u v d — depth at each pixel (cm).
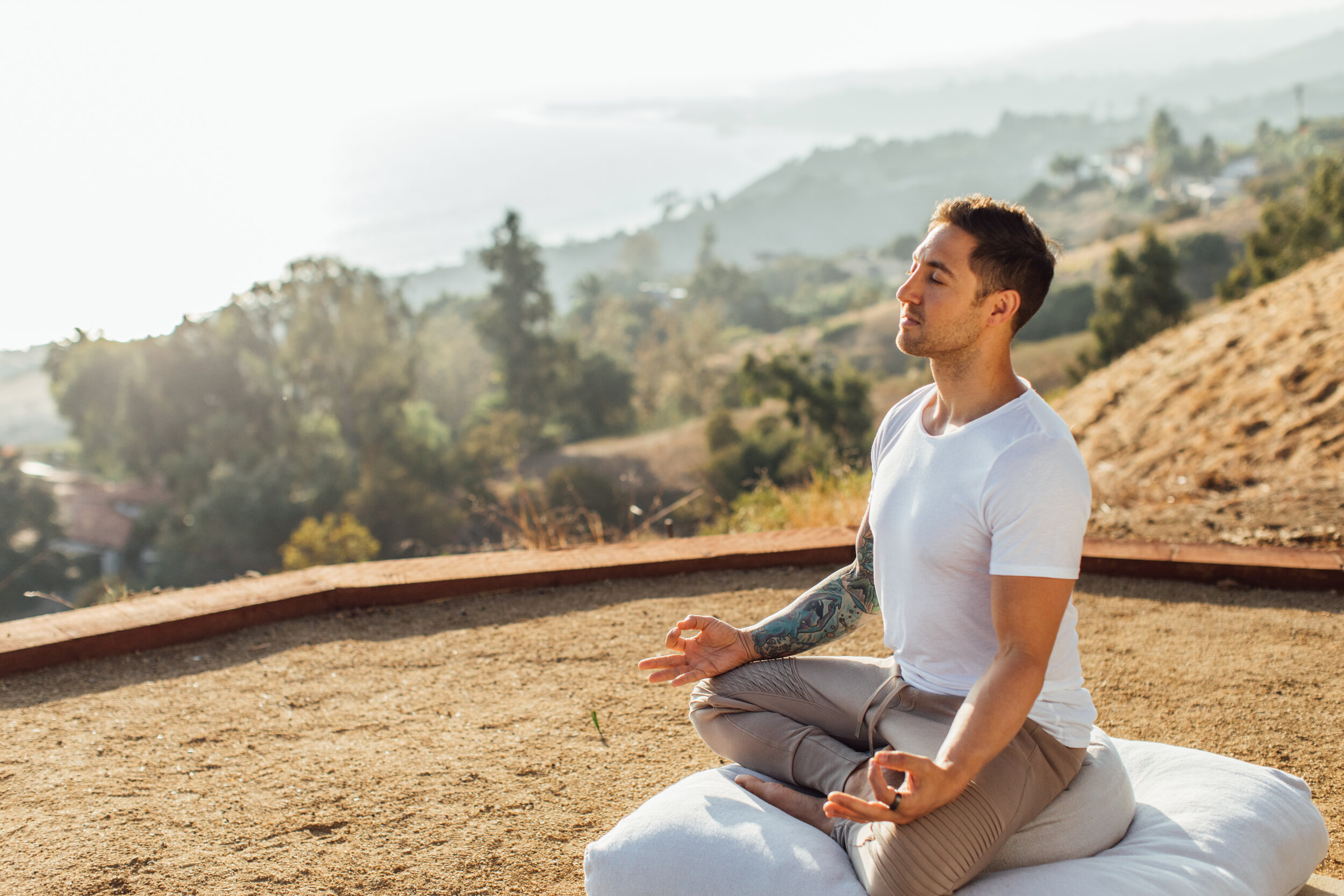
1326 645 307
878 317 8562
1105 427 679
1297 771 236
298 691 290
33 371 13712
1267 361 636
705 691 194
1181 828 169
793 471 2398
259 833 216
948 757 140
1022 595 145
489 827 218
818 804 171
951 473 155
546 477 3934
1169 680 287
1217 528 416
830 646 322
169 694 289
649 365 6331
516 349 5325
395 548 3253
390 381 4191
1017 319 155
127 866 203
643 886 165
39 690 290
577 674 300
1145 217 14838
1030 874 156
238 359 4216
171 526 3875
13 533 4019
